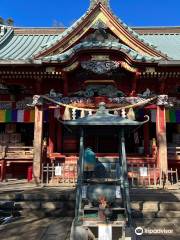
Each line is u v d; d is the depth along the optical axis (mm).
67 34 16781
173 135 20297
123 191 8117
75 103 17688
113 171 9180
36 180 15586
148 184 15195
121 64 16578
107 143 19938
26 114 19516
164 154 16172
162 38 24500
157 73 16750
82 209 7719
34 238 8180
